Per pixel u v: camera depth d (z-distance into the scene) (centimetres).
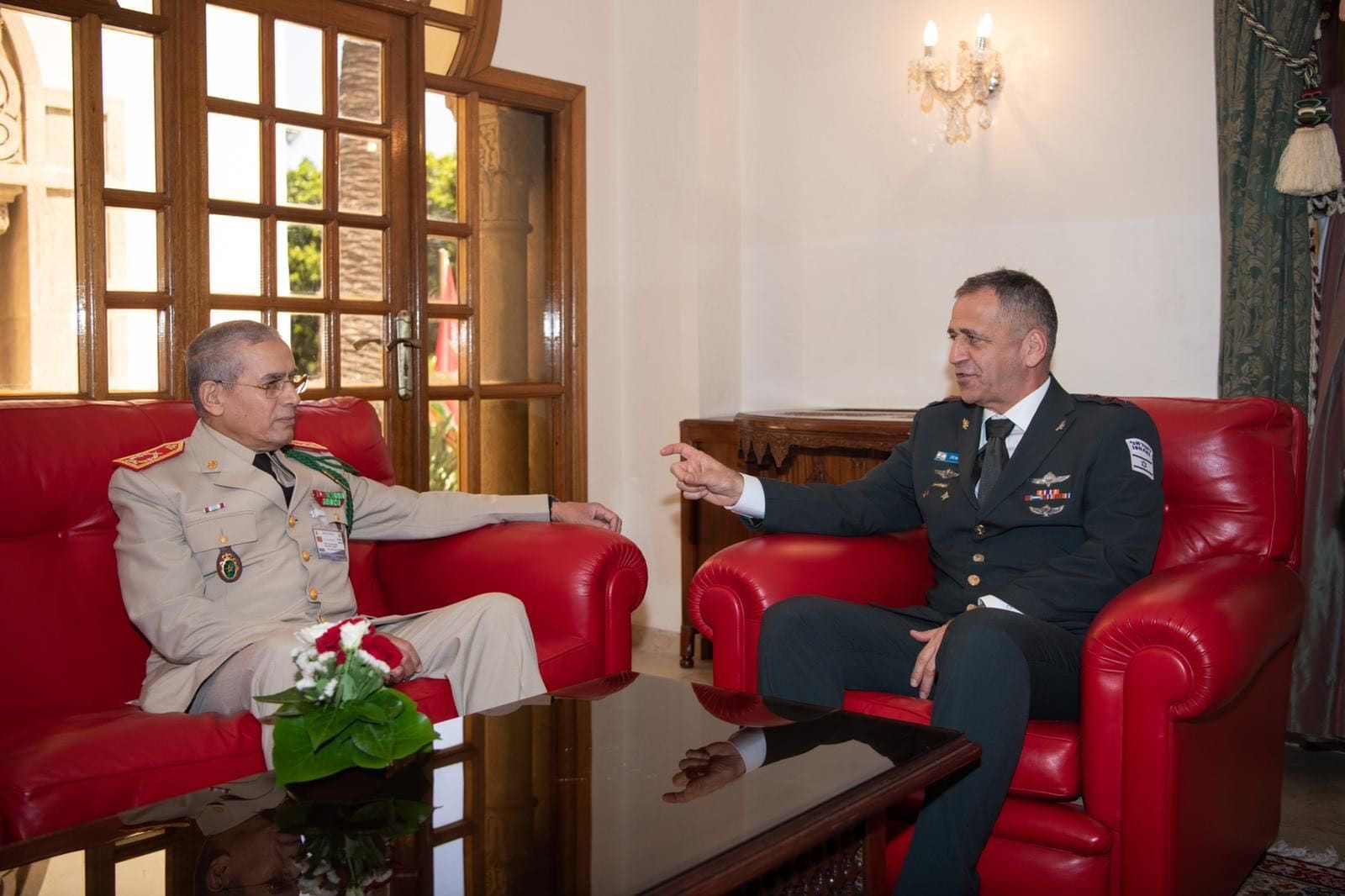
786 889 137
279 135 328
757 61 407
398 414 361
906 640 213
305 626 207
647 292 416
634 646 426
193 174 306
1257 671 186
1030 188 347
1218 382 312
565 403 414
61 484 208
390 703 149
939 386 370
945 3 362
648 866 119
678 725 169
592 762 152
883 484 250
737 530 382
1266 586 202
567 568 230
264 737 179
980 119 355
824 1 389
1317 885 224
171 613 200
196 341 218
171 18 301
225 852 124
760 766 150
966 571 225
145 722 176
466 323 383
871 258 384
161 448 217
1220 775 194
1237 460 223
